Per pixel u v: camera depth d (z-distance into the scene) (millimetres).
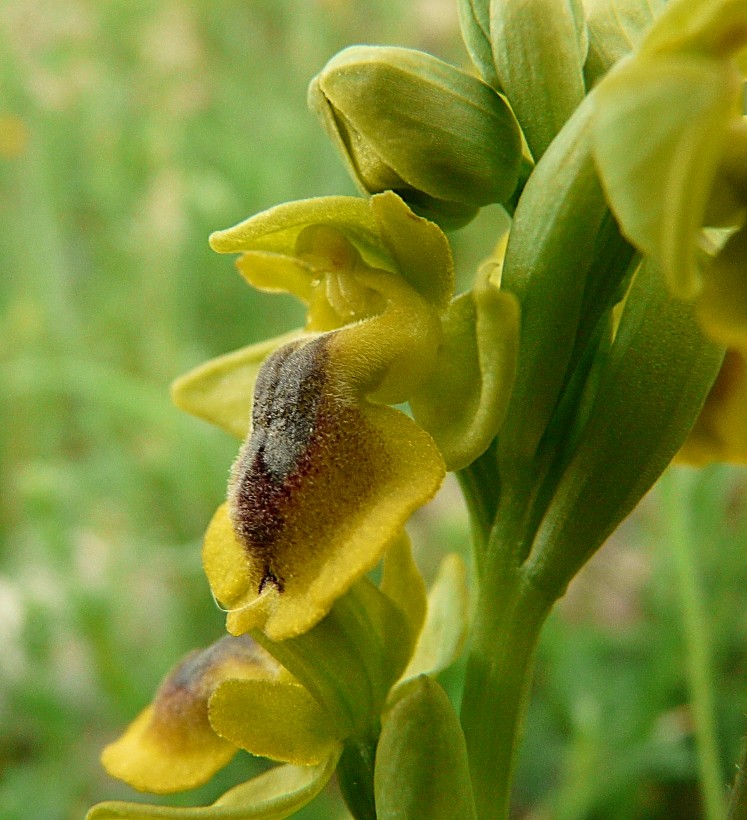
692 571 90
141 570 136
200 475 134
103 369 141
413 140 61
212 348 169
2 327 161
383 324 60
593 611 132
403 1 203
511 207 64
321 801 107
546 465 63
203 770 68
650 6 64
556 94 62
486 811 65
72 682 127
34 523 124
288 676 66
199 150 197
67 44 198
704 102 47
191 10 214
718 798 88
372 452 58
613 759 106
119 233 180
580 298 59
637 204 48
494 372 56
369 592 64
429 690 60
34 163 168
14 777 115
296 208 61
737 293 50
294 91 195
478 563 66
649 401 61
